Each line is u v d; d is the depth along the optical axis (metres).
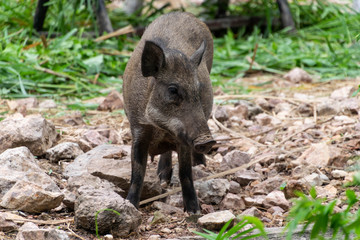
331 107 12.65
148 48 7.20
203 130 6.96
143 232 7.30
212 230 7.16
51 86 14.40
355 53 17.70
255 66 17.44
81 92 14.75
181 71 7.19
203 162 9.57
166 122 7.25
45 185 7.95
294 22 21.89
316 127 11.71
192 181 8.07
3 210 7.48
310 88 15.38
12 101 12.77
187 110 7.11
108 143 10.76
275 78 16.70
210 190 8.45
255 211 7.77
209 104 8.12
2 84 14.16
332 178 9.13
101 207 6.98
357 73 16.38
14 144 9.48
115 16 22.67
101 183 8.16
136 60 8.24
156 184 8.38
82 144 10.33
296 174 9.22
